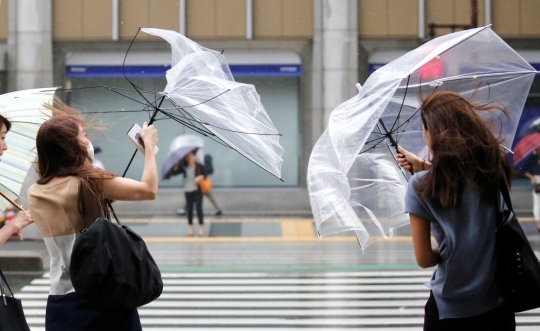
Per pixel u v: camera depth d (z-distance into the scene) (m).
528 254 4.53
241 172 30.98
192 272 16.16
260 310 12.10
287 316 11.61
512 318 4.70
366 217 6.68
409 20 30.44
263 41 30.62
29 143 6.23
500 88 6.43
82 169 5.28
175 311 12.10
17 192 6.10
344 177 6.12
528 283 4.50
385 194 6.65
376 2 30.44
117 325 5.08
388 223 6.66
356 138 5.56
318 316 11.59
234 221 26.75
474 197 4.59
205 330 10.73
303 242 21.48
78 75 30.50
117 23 30.34
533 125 26.17
